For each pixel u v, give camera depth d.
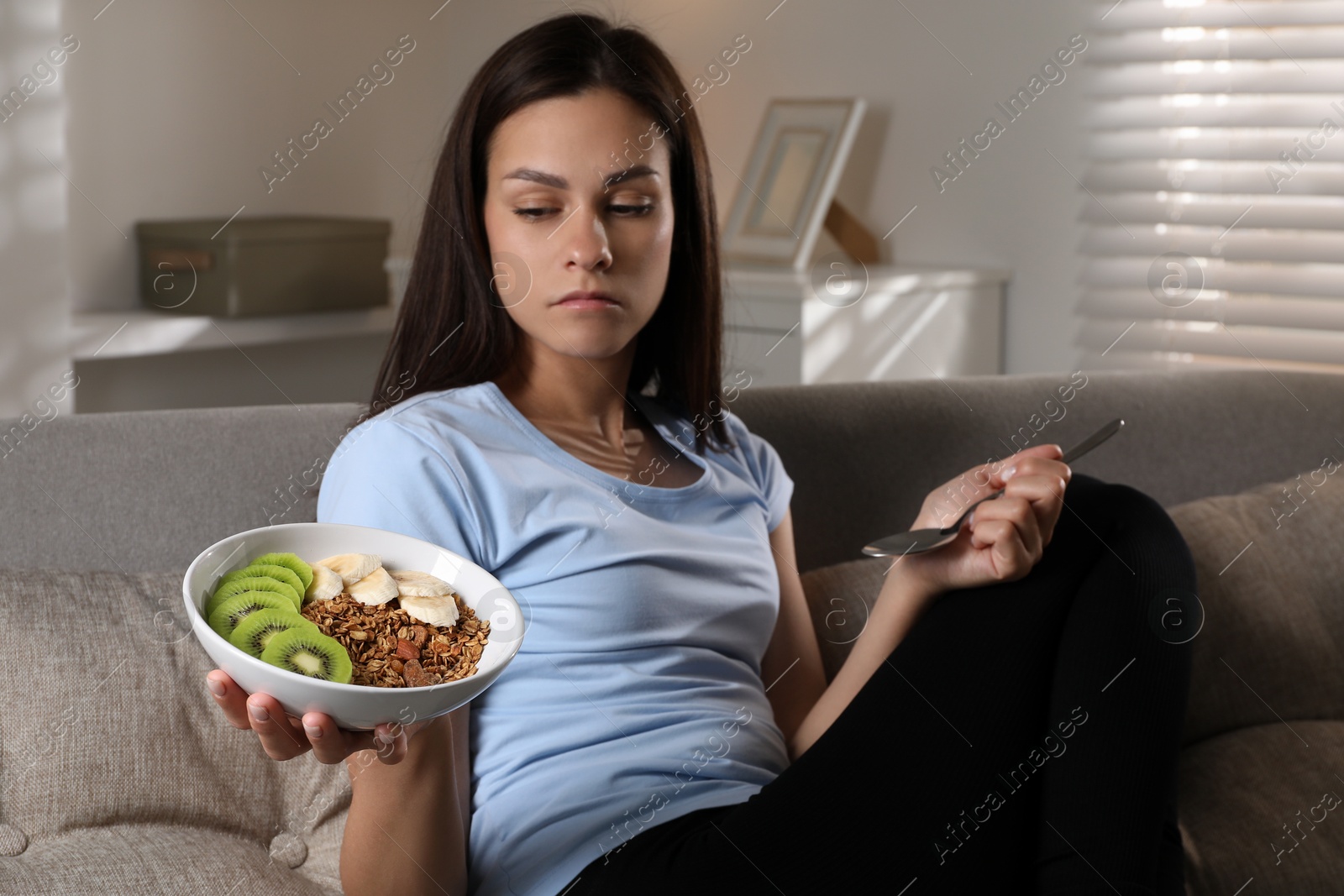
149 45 2.52
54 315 2.15
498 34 2.95
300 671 0.64
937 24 2.49
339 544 0.78
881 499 1.36
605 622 0.92
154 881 0.82
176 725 0.94
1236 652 1.21
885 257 2.62
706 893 0.74
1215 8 2.17
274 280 2.46
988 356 2.49
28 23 2.06
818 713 1.01
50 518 1.02
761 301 2.23
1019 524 0.86
